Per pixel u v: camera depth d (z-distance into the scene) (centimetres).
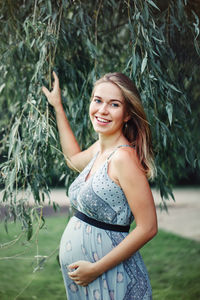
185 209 982
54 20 246
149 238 180
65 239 204
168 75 256
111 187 187
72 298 204
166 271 488
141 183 181
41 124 223
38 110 227
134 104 197
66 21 277
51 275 475
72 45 282
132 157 185
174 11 261
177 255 555
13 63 303
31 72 307
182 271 482
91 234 193
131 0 244
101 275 189
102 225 192
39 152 233
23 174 236
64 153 240
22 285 439
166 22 260
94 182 190
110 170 188
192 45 268
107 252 189
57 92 238
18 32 287
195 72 289
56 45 239
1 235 393
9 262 515
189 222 809
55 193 1068
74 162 237
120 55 350
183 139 272
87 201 190
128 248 180
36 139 226
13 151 236
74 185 206
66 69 268
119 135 202
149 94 229
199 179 1522
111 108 196
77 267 191
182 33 262
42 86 237
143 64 214
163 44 248
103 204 188
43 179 237
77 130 277
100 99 197
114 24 348
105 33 339
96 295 191
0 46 295
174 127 260
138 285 190
